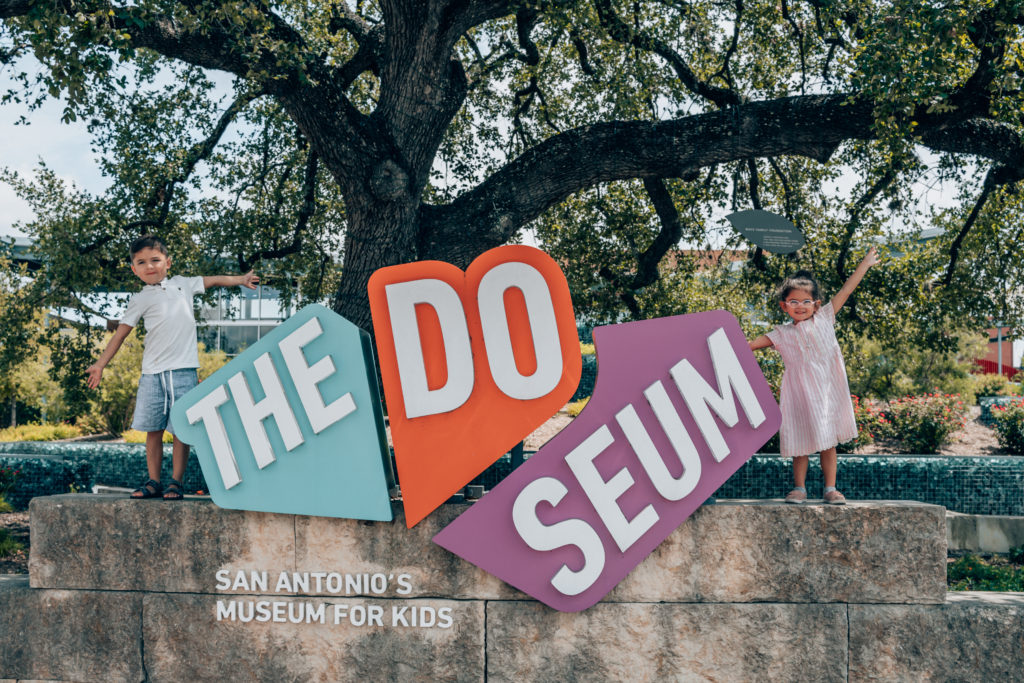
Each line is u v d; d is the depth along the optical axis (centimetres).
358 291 741
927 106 720
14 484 1024
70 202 992
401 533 387
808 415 400
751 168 1055
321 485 385
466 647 383
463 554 377
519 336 384
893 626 373
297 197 1083
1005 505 894
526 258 382
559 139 815
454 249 801
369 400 386
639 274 1026
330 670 388
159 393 418
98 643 398
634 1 930
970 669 370
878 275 989
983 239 975
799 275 420
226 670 392
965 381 1781
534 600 382
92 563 400
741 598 378
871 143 946
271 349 393
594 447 378
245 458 390
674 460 382
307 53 699
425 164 758
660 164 795
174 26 683
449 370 381
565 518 378
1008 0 620
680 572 379
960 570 641
